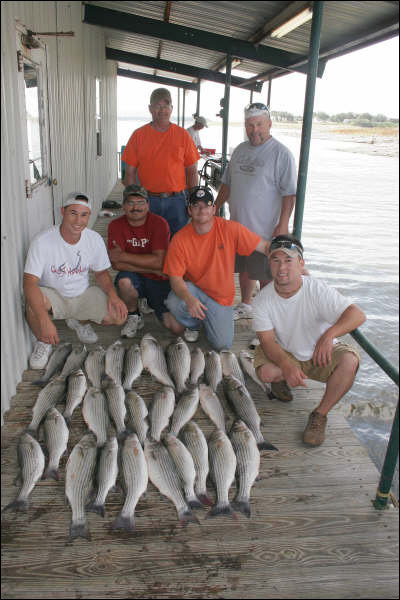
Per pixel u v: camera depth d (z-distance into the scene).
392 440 2.34
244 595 2.04
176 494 2.46
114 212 9.99
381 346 10.36
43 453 2.73
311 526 2.39
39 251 3.53
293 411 3.30
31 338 3.76
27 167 3.66
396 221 21.05
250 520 2.40
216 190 10.23
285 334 3.18
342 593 2.07
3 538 2.25
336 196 26.53
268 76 8.51
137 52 11.50
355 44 4.36
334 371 2.92
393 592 2.08
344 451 2.93
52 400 3.12
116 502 2.49
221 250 3.67
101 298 3.98
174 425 2.97
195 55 9.56
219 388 3.51
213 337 3.96
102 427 2.91
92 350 3.73
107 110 12.01
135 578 2.08
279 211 4.25
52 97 4.84
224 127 8.29
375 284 13.05
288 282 2.94
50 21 4.68
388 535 2.36
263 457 2.85
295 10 3.73
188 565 2.15
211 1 4.16
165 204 4.93
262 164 4.07
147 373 3.65
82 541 2.25
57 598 2.00
